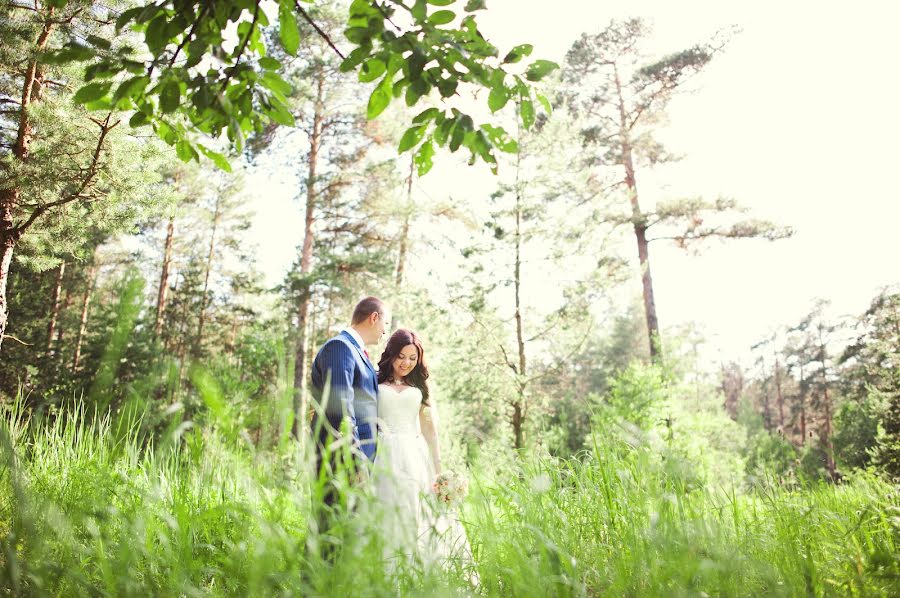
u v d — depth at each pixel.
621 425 1.72
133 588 0.99
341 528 1.12
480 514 1.41
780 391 41.00
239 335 22.66
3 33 6.70
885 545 1.46
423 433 2.86
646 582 1.18
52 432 1.77
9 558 0.90
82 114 7.07
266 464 1.00
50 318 13.99
